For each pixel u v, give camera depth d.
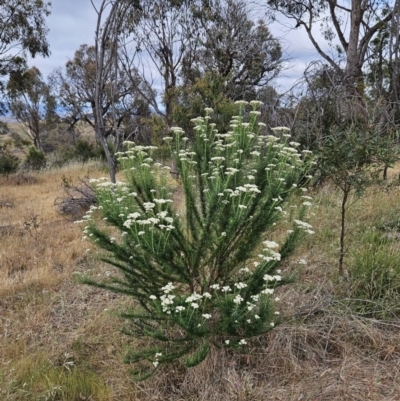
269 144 3.26
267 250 2.63
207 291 2.87
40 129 35.44
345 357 2.71
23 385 2.70
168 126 8.48
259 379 2.68
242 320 2.52
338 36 13.80
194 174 3.27
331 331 2.96
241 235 2.83
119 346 3.16
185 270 2.75
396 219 4.58
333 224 4.86
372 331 2.89
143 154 3.14
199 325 2.43
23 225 6.75
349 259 3.81
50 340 3.34
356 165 3.48
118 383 2.79
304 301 3.32
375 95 6.98
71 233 6.14
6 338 3.36
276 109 7.57
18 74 17.61
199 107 7.73
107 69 7.44
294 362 2.71
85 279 2.87
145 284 2.77
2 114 18.59
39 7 16.17
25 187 12.02
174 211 2.93
